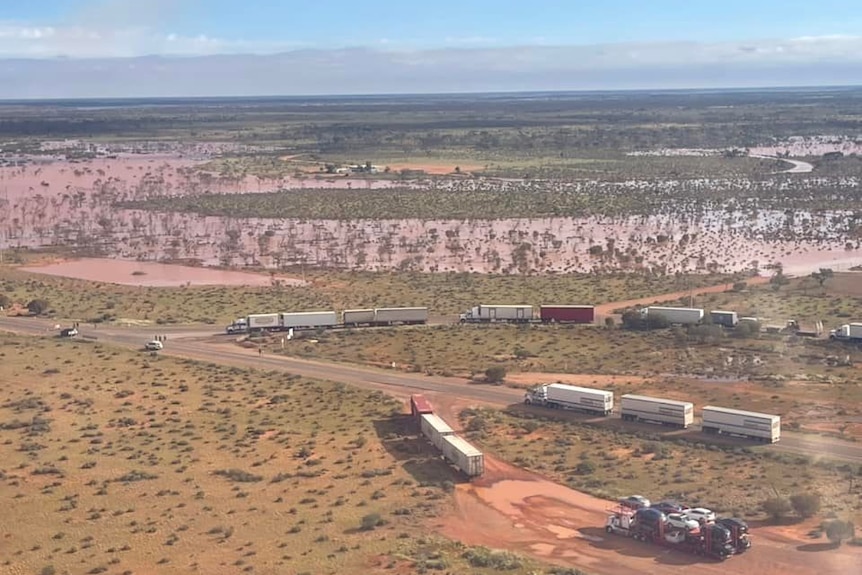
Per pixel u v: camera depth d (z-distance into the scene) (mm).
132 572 65250
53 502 79562
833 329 140750
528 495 81750
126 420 104438
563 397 107750
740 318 146750
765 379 116438
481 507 78938
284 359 135000
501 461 90812
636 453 92688
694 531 69000
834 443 92625
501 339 143500
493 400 112688
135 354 137000
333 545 70125
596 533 73188
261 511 77500
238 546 70000
